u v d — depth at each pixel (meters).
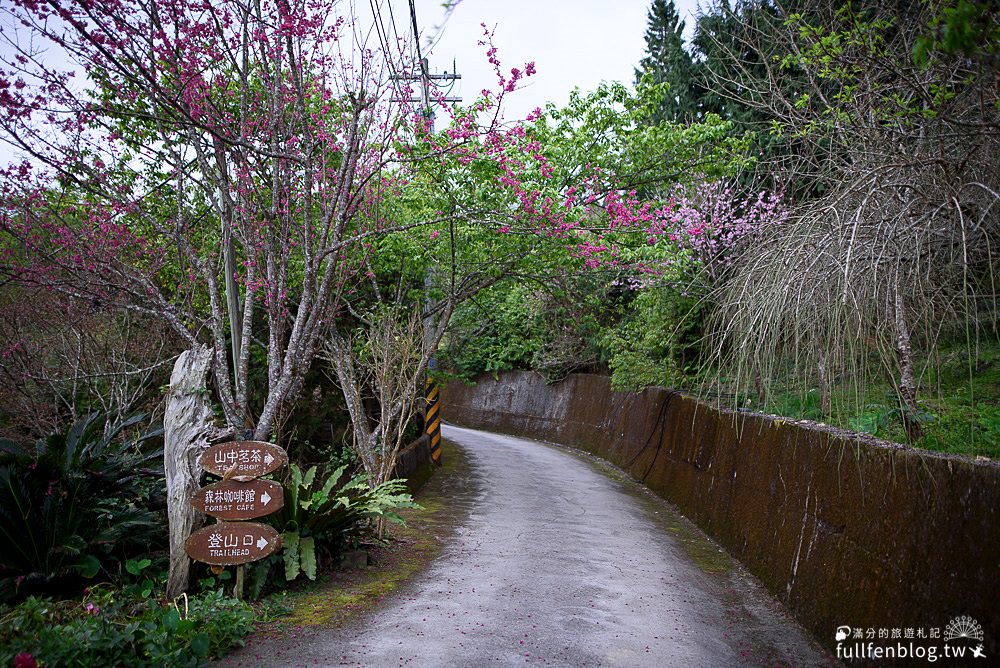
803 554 5.95
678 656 4.71
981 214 4.49
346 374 9.11
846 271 4.16
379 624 5.05
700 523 9.84
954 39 3.17
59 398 8.48
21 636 3.86
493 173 9.00
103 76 6.11
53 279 6.19
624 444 17.20
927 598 3.95
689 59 15.28
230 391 6.37
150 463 6.45
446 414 31.23
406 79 6.68
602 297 16.52
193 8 5.69
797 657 4.86
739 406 9.54
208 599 4.98
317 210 7.65
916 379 6.04
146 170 7.19
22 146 5.33
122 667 3.92
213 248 7.84
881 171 4.71
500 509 10.30
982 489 3.70
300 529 6.16
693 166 10.49
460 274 11.34
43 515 5.10
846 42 5.80
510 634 4.92
